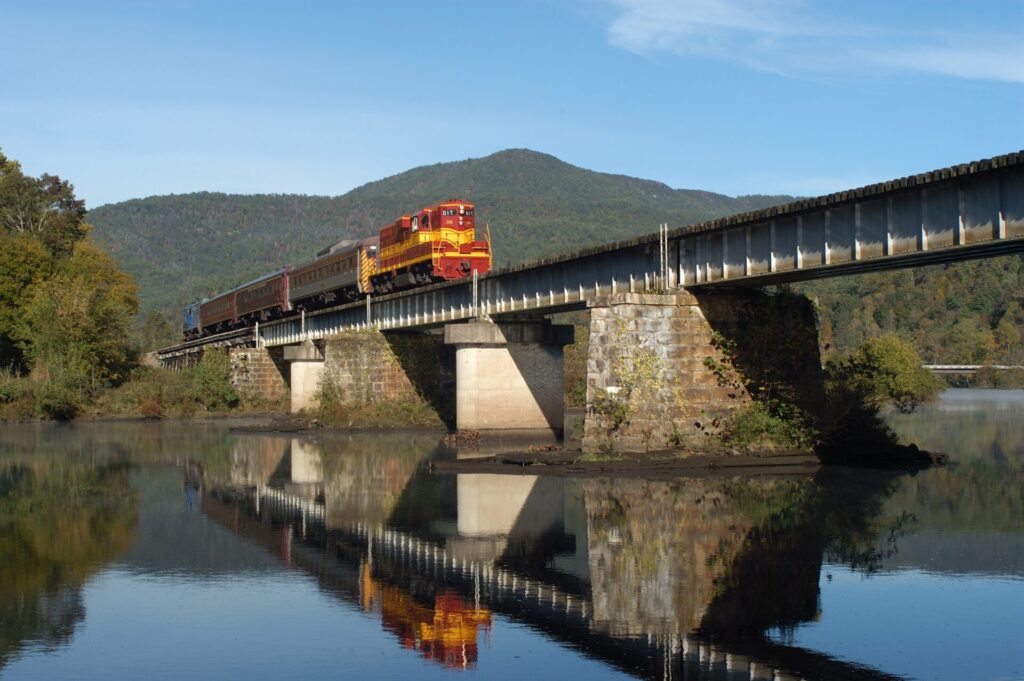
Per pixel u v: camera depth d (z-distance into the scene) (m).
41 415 92.00
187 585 24.47
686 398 43.72
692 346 43.94
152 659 18.80
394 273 74.12
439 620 20.98
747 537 28.02
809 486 37.31
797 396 44.94
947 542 27.12
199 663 18.55
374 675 17.73
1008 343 158.75
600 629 19.94
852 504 33.16
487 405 60.25
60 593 23.86
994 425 69.25
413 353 76.44
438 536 29.52
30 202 126.38
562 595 22.48
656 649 18.66
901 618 20.39
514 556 26.52
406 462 49.62
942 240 32.44
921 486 37.09
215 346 108.38
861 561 25.03
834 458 43.91
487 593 22.89
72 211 131.12
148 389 98.31
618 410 43.53
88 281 110.69
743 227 40.38
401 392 75.75
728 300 44.75
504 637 19.69
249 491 40.00
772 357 45.00
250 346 105.31
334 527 31.48
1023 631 19.53
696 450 43.31
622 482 38.88
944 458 45.16
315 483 42.12
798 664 17.75
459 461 47.31
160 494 39.53
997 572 23.94
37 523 33.06
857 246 35.19
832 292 193.88
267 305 101.88
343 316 83.06
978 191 31.36
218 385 99.81
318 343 88.06
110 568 26.36
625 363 43.44
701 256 42.97
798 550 26.25
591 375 44.88
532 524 30.73
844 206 35.91
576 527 29.97
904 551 26.03
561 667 17.84
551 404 61.41
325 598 22.97
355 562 26.47
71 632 20.64
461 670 17.83
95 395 96.38
